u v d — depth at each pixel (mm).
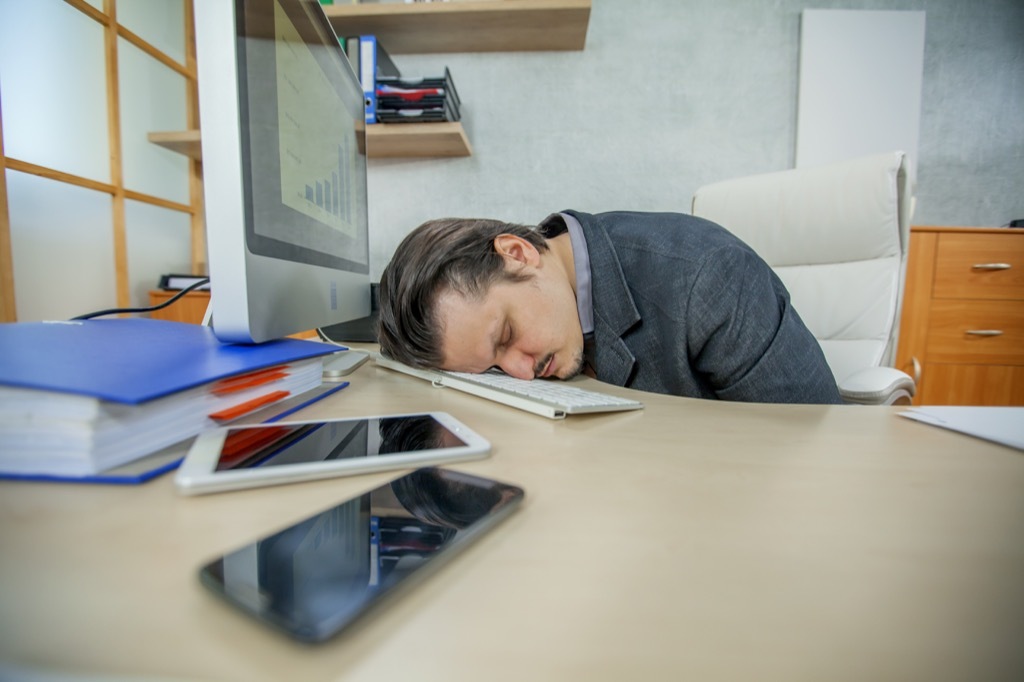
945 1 1694
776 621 128
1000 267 1435
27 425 205
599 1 1674
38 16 1352
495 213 1729
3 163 1242
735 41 1686
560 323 613
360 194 827
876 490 221
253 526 173
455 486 206
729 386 643
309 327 529
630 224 782
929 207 1757
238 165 364
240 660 109
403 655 113
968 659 117
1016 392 1467
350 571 138
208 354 339
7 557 148
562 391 438
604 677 108
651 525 182
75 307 1454
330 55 641
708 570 152
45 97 1374
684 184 1720
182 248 1834
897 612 133
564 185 1722
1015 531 182
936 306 1462
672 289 655
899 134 1697
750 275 648
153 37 1711
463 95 1697
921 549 167
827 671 112
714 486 223
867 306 906
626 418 361
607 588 141
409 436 283
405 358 582
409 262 576
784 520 188
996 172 1743
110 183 1547
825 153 1697
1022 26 1707
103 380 223
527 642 118
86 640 112
